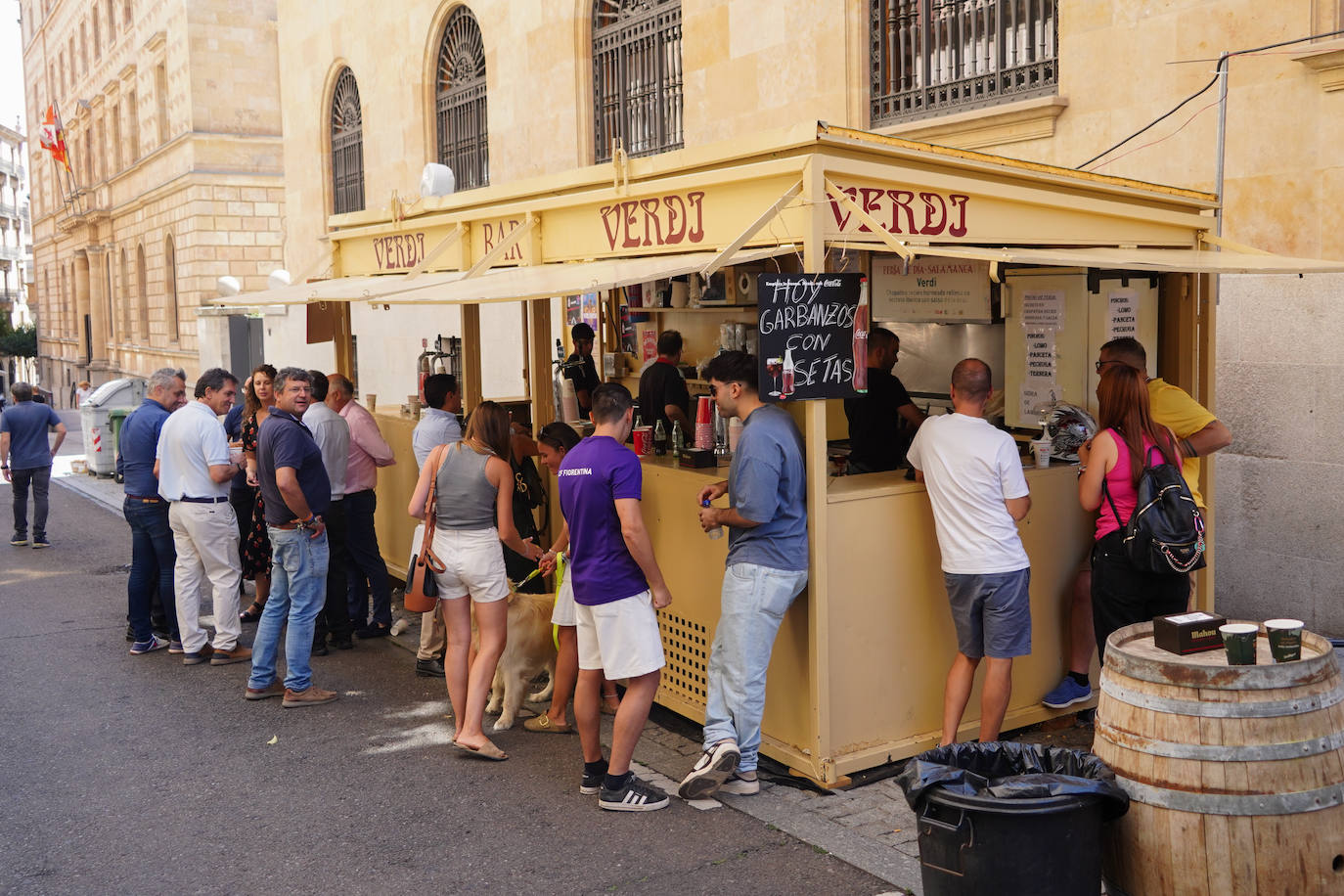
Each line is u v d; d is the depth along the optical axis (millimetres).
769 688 5047
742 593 4617
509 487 5340
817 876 4078
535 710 6062
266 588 7980
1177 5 7082
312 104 19312
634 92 12312
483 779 5109
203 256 30141
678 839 4414
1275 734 3197
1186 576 4879
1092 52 7582
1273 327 6746
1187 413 5312
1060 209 5453
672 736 5590
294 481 5973
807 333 4566
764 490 4465
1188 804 3238
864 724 4949
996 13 8375
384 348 16500
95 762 5402
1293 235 6617
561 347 10047
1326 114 6418
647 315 9312
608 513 4629
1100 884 3359
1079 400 5750
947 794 3193
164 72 33406
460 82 15438
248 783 5117
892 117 9266
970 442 4762
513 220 6586
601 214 5832
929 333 6918
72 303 50125
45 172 55531
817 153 4535
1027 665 5418
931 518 5090
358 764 5320
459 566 5266
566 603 5129
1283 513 6801
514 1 13695
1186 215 6008
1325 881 3219
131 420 7230
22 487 11273
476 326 7867
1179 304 6078
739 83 10492
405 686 6527
